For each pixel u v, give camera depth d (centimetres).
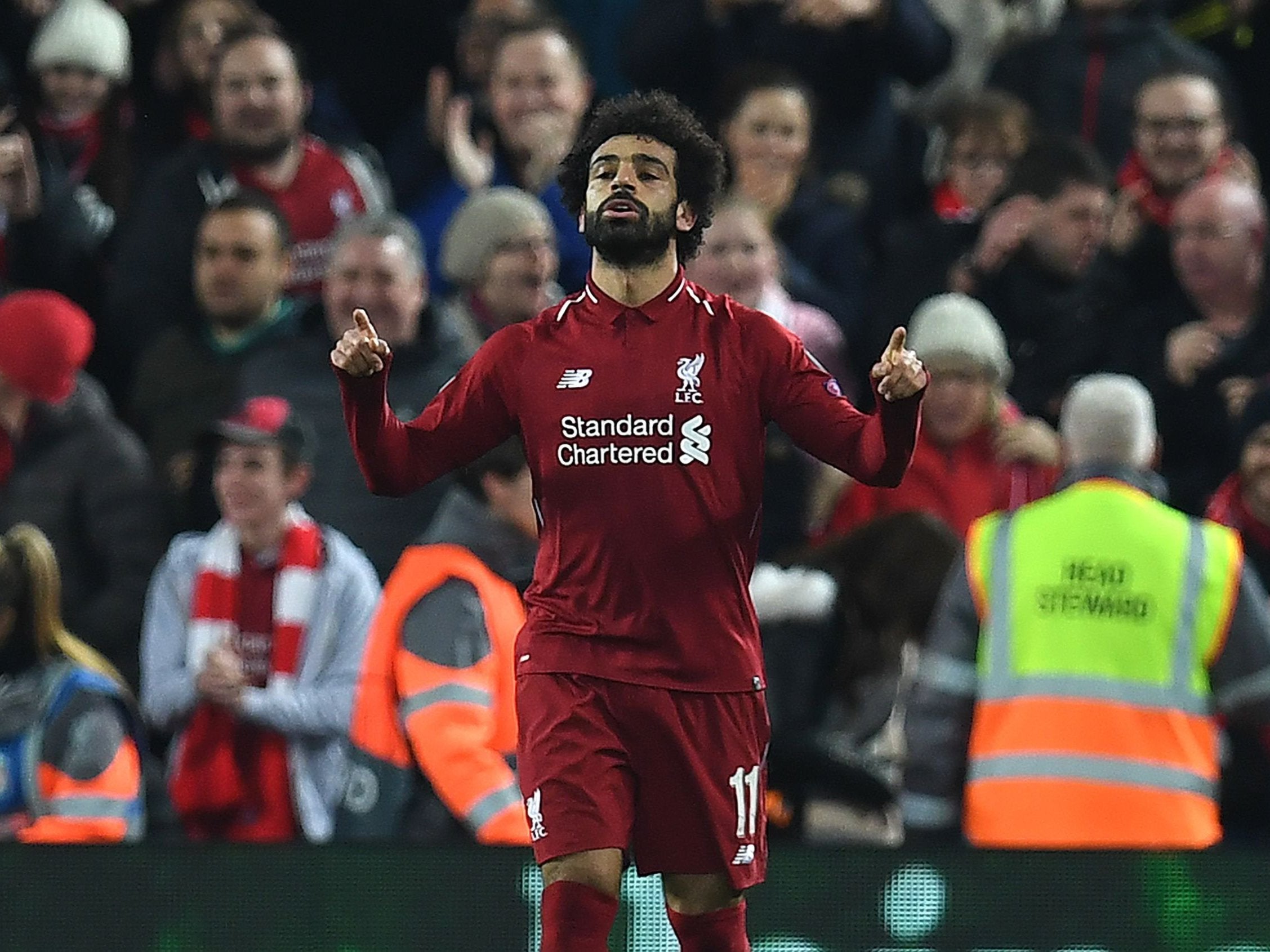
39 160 2880
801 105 2991
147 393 2608
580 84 3022
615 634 1377
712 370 1387
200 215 2803
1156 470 2714
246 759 2161
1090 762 1978
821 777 1933
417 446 1395
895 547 2075
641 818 1394
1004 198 2842
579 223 1473
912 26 3177
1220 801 2194
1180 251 2764
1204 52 3250
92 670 2022
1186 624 2008
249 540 2250
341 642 2239
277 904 1725
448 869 1723
